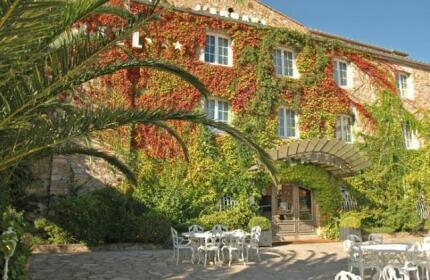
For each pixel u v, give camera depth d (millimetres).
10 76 4391
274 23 21547
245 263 10914
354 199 18859
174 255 11672
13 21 3531
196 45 17047
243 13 20938
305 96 18812
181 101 16188
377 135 20500
